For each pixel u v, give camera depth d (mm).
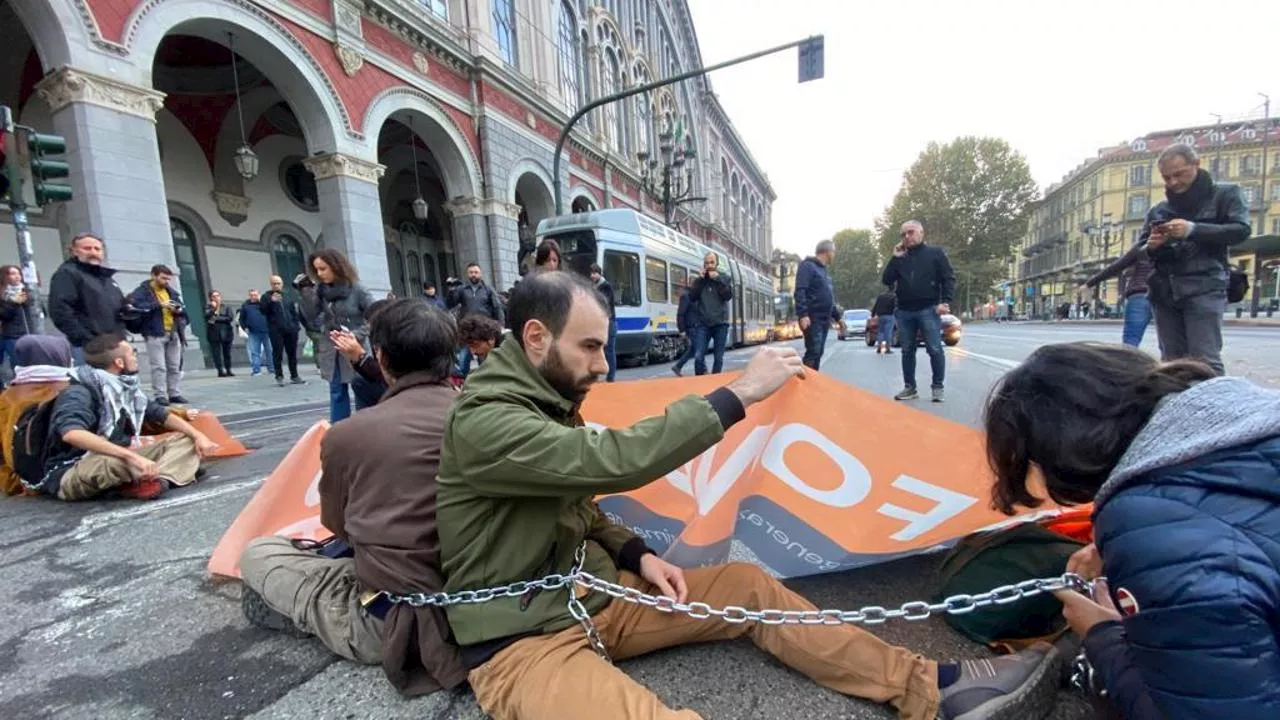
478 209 15602
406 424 1486
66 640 1790
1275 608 733
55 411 3361
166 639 1771
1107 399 934
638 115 29766
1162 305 3652
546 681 1138
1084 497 1008
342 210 11383
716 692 1361
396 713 1353
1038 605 1407
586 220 12141
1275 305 32594
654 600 1324
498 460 1158
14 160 5527
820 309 6762
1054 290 70625
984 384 6879
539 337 1254
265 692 1473
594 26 23812
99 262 5660
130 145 7914
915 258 5523
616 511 1937
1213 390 874
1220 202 3365
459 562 1294
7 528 2896
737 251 51375
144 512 3100
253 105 13836
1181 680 768
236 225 14406
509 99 16828
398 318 1662
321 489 1604
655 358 14398
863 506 1717
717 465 1870
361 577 1435
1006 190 55500
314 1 10805
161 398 6961
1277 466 773
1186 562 760
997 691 1170
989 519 1521
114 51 7770
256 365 11875
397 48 12930
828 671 1309
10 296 6617
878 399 1913
